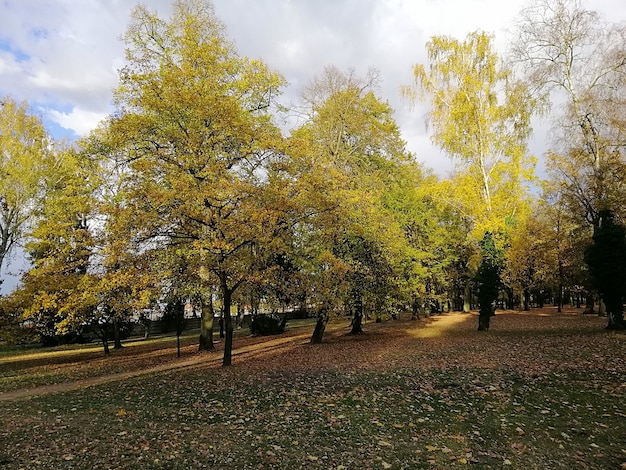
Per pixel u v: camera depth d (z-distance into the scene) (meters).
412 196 27.59
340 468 5.71
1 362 23.27
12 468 5.73
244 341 27.66
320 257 17.80
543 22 21.08
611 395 8.55
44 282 19.36
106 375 16.39
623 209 19.12
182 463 5.88
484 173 26.09
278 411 8.68
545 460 5.79
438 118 26.48
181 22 21.11
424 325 29.67
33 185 28.06
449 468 5.65
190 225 13.80
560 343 15.55
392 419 7.88
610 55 19.28
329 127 24.31
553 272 35.75
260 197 13.65
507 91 24.92
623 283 17.55
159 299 18.33
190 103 15.02
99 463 5.89
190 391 11.08
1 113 28.86
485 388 9.88
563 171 24.42
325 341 23.64
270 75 21.73
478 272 24.23
